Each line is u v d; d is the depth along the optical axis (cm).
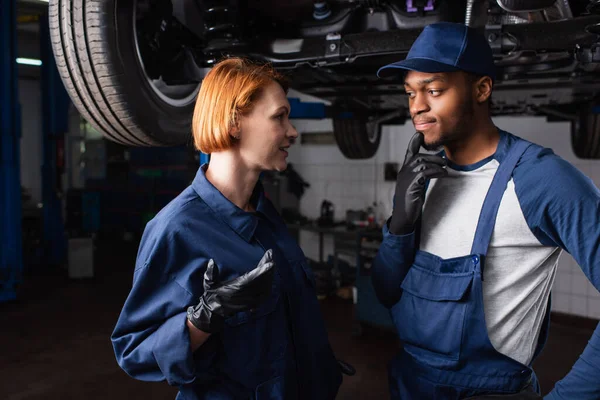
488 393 101
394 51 166
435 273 106
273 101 96
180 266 93
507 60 181
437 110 100
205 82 98
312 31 195
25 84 1109
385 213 573
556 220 91
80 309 471
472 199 105
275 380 98
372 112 394
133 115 159
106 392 298
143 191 861
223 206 99
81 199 783
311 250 648
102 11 144
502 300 101
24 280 588
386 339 395
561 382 91
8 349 367
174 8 179
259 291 83
